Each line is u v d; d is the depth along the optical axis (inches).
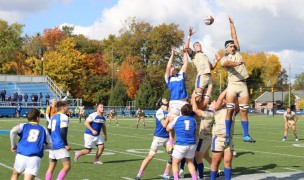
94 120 526.6
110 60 3380.9
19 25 3235.7
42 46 3284.9
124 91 2773.1
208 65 395.9
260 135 1063.6
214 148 370.9
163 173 462.6
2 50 3095.5
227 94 362.6
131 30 3218.5
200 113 388.8
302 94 5167.3
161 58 3161.9
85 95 3009.4
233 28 382.9
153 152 418.9
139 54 3206.2
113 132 1140.5
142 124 1603.1
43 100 2268.7
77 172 464.8
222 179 430.3
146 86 2677.2
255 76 4037.9
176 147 362.0
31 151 301.4
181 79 411.8
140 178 418.6
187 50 405.7
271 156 623.5
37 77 2471.7
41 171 466.0
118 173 461.1
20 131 308.7
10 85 2385.6
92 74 3117.6
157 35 3105.3
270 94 4901.6
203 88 392.8
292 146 775.7
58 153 367.6
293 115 903.7
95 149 693.3
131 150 695.1
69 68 2869.1
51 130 372.2
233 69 362.6
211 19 387.5
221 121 368.2
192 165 367.2
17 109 2037.4
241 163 547.5
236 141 874.8
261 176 438.0
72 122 1680.6
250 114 3464.6
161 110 422.9
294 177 430.3
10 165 508.7
